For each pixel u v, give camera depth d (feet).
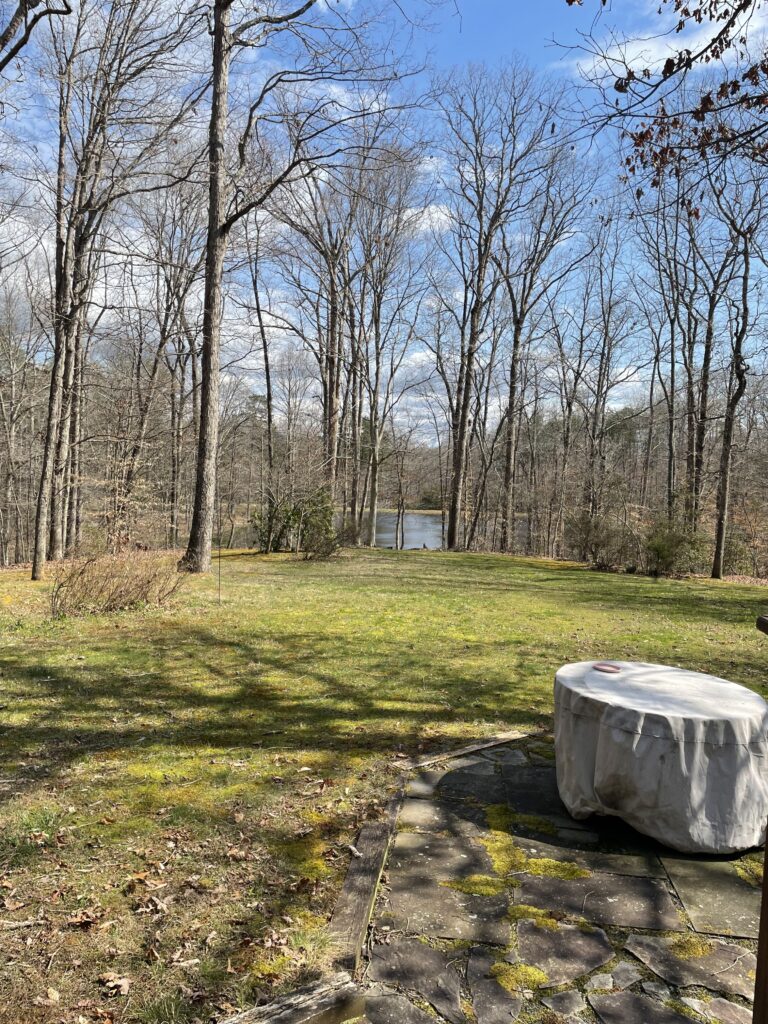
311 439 81.66
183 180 42.93
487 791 12.01
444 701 17.15
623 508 62.34
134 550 32.58
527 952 7.74
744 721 10.05
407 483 135.44
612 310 95.30
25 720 14.96
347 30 35.65
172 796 11.37
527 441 139.03
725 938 8.07
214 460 43.04
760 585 52.90
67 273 47.32
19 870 9.07
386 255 85.25
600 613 33.14
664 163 17.90
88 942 7.66
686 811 9.86
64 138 45.91
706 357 71.61
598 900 8.79
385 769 12.78
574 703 10.98
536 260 85.10
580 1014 6.81
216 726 14.92
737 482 93.91
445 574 48.29
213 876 9.04
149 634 23.79
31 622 25.50
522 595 38.88
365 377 90.99
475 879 9.21
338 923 8.05
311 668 19.90
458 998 7.02
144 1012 6.63
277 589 36.35
